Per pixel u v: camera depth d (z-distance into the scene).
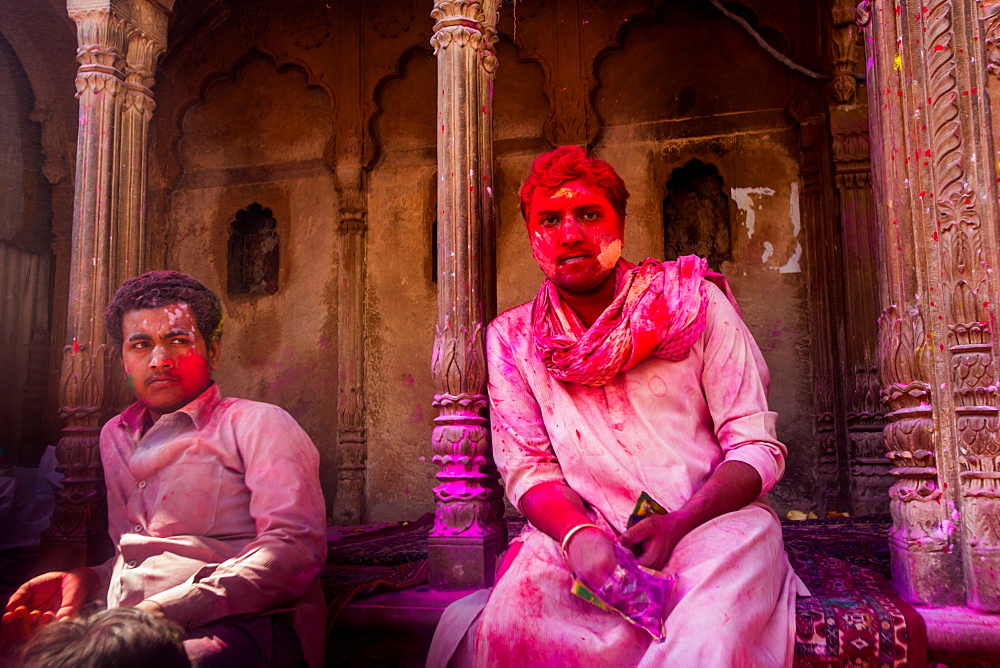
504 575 1.94
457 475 2.88
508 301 6.76
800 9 6.52
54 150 6.89
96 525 3.38
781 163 6.50
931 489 2.42
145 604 1.64
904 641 2.10
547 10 6.94
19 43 6.73
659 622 1.64
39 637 1.28
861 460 5.64
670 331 2.00
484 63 3.18
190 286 2.08
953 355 2.43
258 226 7.50
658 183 6.69
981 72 2.49
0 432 6.52
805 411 6.20
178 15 7.51
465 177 3.03
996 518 2.30
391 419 6.86
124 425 2.08
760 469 1.88
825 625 2.14
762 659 1.63
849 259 5.87
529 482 2.05
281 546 1.81
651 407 2.02
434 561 2.82
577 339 2.09
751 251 6.47
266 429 1.97
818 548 3.41
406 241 7.06
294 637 1.94
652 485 1.95
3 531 4.60
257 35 7.47
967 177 2.46
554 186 2.08
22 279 6.75
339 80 7.25
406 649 2.47
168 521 1.90
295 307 7.16
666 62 6.80
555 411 2.08
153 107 3.91
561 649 1.72
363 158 7.11
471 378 2.94
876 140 2.70
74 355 3.43
